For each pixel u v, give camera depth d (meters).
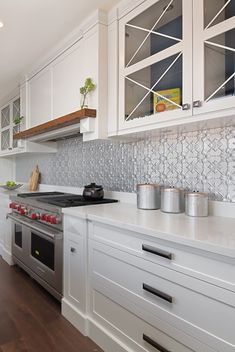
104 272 1.59
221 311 1.00
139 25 1.75
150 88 1.69
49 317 1.96
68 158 3.15
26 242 2.65
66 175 3.19
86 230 1.74
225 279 0.99
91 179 2.76
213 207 1.63
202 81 1.34
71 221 1.89
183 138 1.84
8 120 3.83
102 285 1.61
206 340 1.05
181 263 1.15
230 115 1.24
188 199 1.59
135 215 1.61
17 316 1.97
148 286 1.30
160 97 1.61
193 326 1.10
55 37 2.25
